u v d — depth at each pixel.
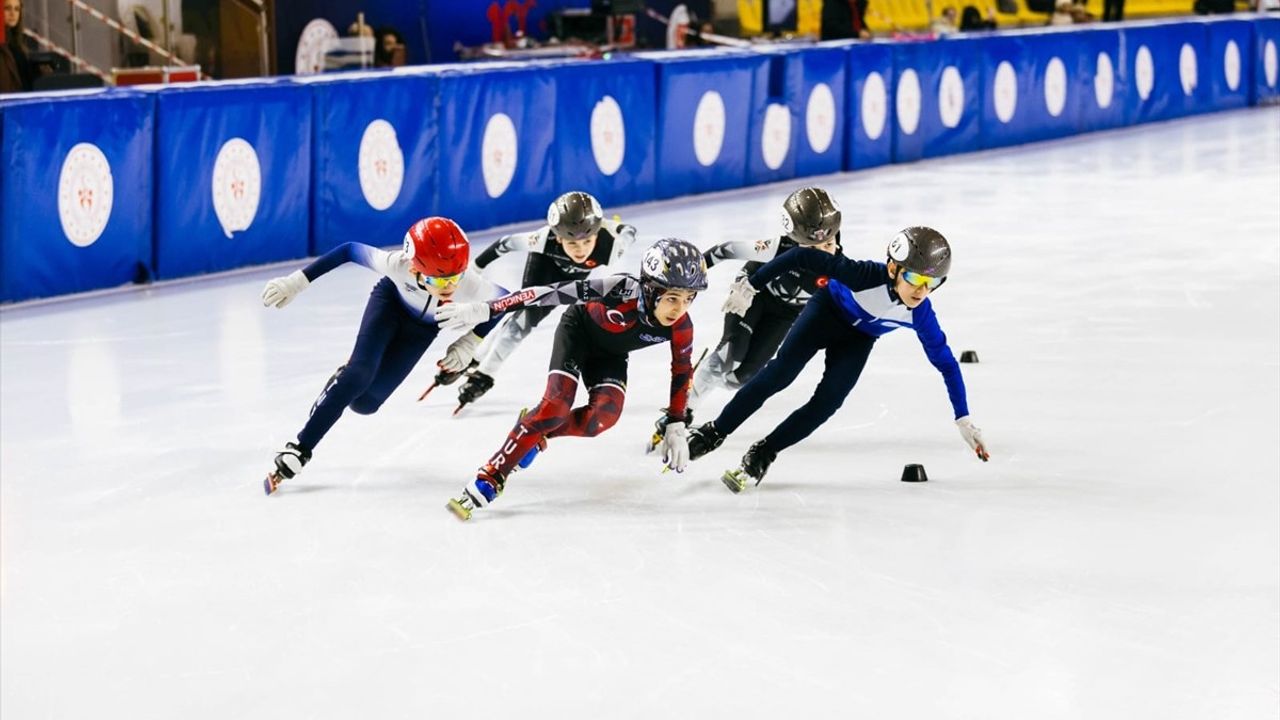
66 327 14.07
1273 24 37.81
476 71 19.86
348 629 6.89
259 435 10.28
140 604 7.26
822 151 26.05
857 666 6.37
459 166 19.81
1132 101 33.53
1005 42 29.62
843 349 8.68
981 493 8.84
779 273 8.77
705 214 21.52
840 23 31.97
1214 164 26.52
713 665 6.40
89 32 23.69
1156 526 8.19
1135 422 10.38
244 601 7.27
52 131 15.16
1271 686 6.13
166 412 10.91
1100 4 38.94
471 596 7.27
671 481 9.20
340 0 26.81
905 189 24.02
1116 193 23.09
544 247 10.20
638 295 8.24
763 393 8.72
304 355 12.78
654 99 22.66
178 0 24.47
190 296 15.66
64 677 6.44
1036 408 10.81
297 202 17.89
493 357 10.64
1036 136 30.89
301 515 8.57
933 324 8.45
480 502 8.44
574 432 8.52
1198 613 6.92
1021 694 6.08
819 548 7.90
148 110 16.09
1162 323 13.70
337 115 18.12
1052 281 15.87
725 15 32.41
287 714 6.04
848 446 9.94
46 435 10.32
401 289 8.89
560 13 28.36
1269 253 17.45
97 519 8.55
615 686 6.21
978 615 6.93
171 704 6.16
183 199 16.58
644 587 7.36
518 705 6.05
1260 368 11.88
